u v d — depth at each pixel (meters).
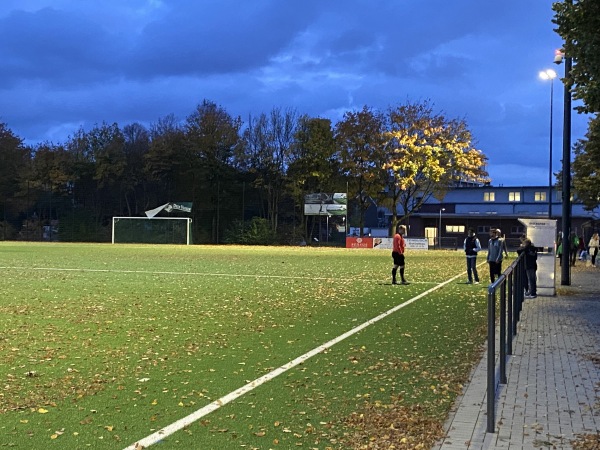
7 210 73.50
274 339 10.39
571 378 7.70
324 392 7.05
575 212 64.94
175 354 9.14
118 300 15.66
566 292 18.39
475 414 6.21
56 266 28.28
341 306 14.77
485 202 72.19
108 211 74.19
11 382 7.49
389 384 7.41
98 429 5.78
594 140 22.75
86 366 8.36
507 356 9.04
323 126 63.19
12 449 5.25
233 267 28.77
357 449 5.25
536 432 5.67
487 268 29.34
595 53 10.32
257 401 6.69
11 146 74.44
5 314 13.05
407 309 14.30
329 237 66.94
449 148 54.62
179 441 5.45
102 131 79.81
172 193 72.25
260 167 69.94
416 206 58.91
